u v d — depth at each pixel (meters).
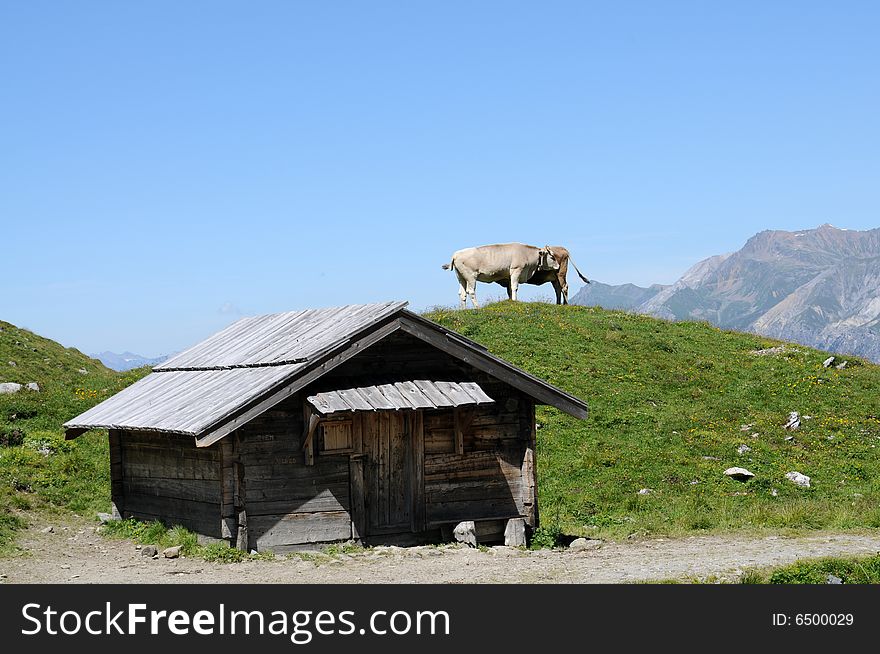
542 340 40.25
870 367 40.69
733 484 27.25
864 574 16.39
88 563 17.27
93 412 22.16
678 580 15.48
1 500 21.91
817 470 28.88
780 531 21.86
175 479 19.44
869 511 23.98
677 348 41.09
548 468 28.31
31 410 29.78
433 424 19.75
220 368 20.95
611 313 47.16
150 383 22.88
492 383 20.44
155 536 19.22
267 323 23.42
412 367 19.61
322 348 17.94
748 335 45.75
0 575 16.03
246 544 17.59
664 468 28.34
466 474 20.03
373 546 18.80
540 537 20.39
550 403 20.64
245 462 17.70
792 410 34.50
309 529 18.25
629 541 20.88
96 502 23.09
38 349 38.88
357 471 18.77
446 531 19.75
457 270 48.84
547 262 49.84
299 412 18.28
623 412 33.34
